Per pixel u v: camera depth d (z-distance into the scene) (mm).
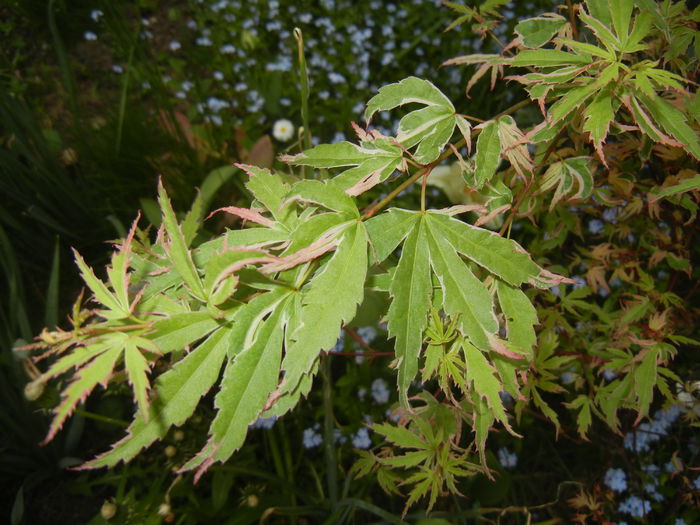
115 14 463
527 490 347
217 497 298
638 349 301
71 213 422
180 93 521
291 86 527
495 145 162
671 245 293
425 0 557
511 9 518
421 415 216
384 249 136
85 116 453
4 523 337
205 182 377
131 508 281
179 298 136
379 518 328
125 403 372
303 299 129
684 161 243
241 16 564
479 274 177
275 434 359
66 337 113
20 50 552
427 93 163
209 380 125
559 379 348
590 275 303
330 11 562
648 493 327
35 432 334
